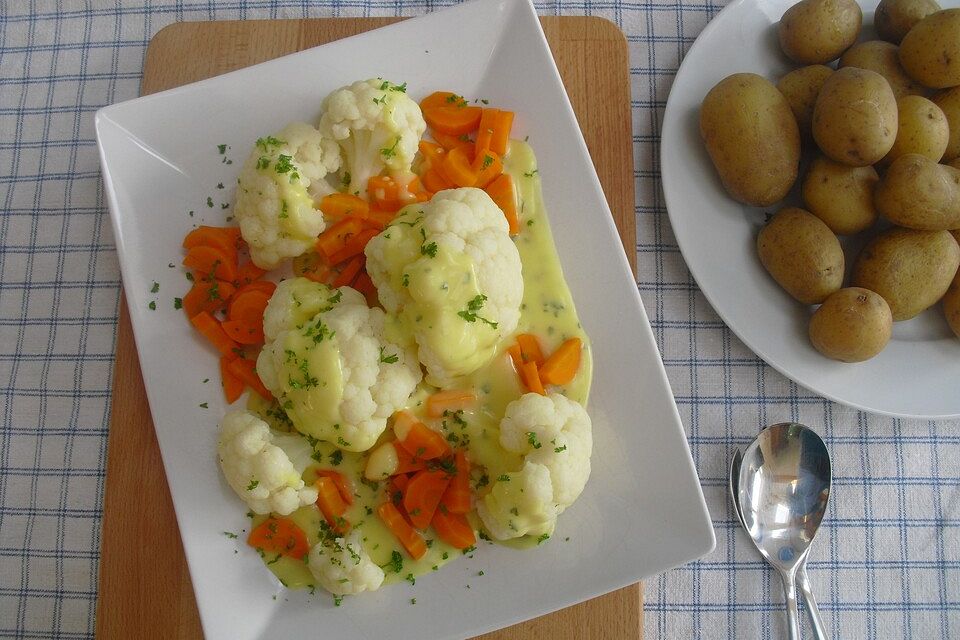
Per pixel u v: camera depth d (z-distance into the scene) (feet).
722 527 2.07
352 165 2.02
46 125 2.22
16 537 2.07
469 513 1.94
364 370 1.87
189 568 1.90
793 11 2.11
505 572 1.92
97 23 2.24
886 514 2.08
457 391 1.95
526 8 2.04
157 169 2.01
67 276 2.16
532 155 2.04
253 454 1.88
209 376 1.98
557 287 1.99
